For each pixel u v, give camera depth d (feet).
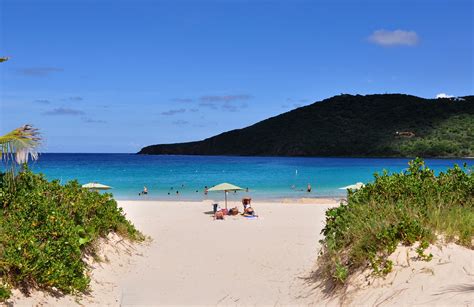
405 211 25.12
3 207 26.73
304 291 26.48
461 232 23.25
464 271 19.90
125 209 76.38
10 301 19.89
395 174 31.94
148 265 34.19
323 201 93.81
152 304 25.48
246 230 53.88
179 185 139.95
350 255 23.77
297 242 45.24
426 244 21.63
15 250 21.89
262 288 28.66
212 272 33.09
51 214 26.73
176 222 60.90
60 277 23.13
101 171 210.59
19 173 30.09
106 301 25.30
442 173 32.76
